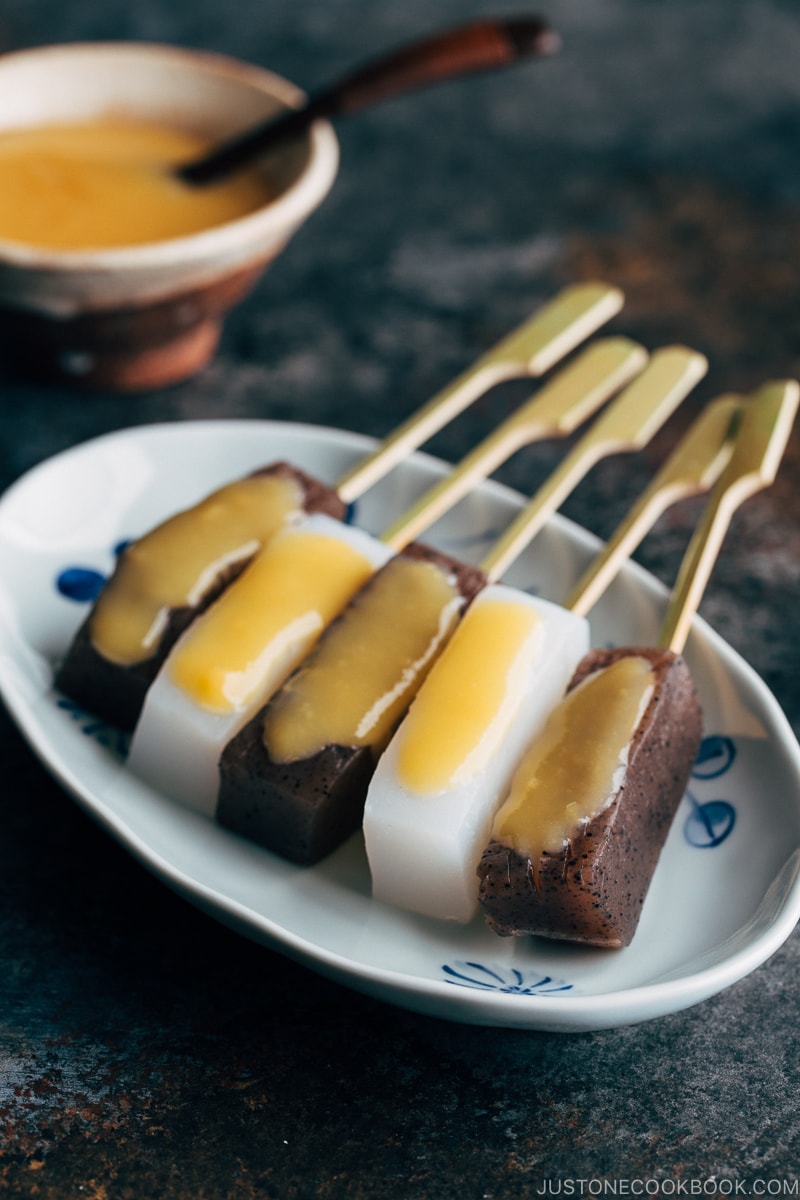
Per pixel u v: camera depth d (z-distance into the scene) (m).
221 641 0.51
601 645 0.55
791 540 0.62
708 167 0.83
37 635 0.55
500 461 0.62
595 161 0.83
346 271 0.74
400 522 0.56
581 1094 0.47
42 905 0.50
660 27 0.99
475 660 0.50
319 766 0.49
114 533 0.58
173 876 0.47
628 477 0.64
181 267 0.60
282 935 0.46
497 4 1.00
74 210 0.64
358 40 0.93
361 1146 0.46
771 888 0.48
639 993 0.45
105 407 0.66
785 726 0.51
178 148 0.69
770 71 0.94
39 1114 0.46
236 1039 0.47
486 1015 0.45
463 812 0.48
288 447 0.60
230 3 0.97
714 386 0.68
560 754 0.49
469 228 0.77
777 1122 0.46
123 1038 0.47
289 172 0.65
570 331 0.62
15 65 0.68
